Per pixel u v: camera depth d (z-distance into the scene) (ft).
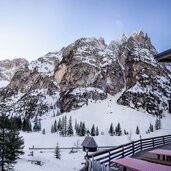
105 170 33.60
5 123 163.02
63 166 231.50
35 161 217.36
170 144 90.94
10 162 164.25
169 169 32.73
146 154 68.33
